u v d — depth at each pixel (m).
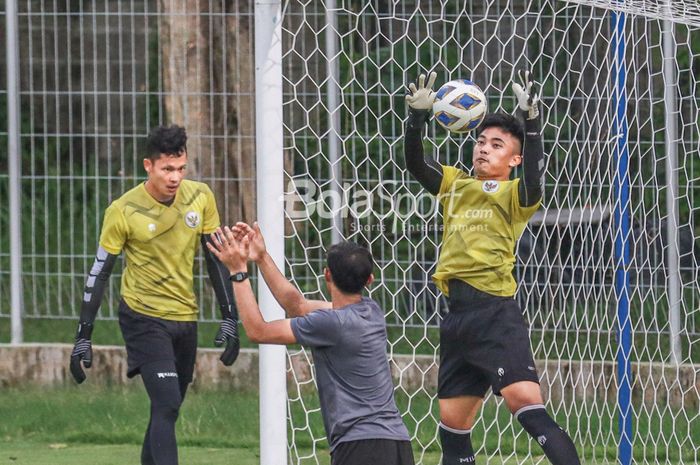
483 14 31.16
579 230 28.34
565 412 27.14
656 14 24.22
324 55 29.02
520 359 19.67
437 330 30.14
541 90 28.27
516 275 29.52
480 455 26.36
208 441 27.23
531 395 19.59
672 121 28.44
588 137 27.91
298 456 24.73
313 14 30.08
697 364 28.77
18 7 33.84
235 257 16.86
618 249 24.08
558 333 29.50
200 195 21.77
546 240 28.23
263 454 20.39
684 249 30.20
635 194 30.59
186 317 21.55
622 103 23.95
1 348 31.05
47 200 31.09
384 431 16.64
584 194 29.70
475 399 20.45
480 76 31.11
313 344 16.75
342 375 16.78
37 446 27.14
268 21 20.30
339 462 16.62
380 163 28.20
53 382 31.12
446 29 31.14
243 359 30.59
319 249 30.00
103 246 21.23
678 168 28.69
